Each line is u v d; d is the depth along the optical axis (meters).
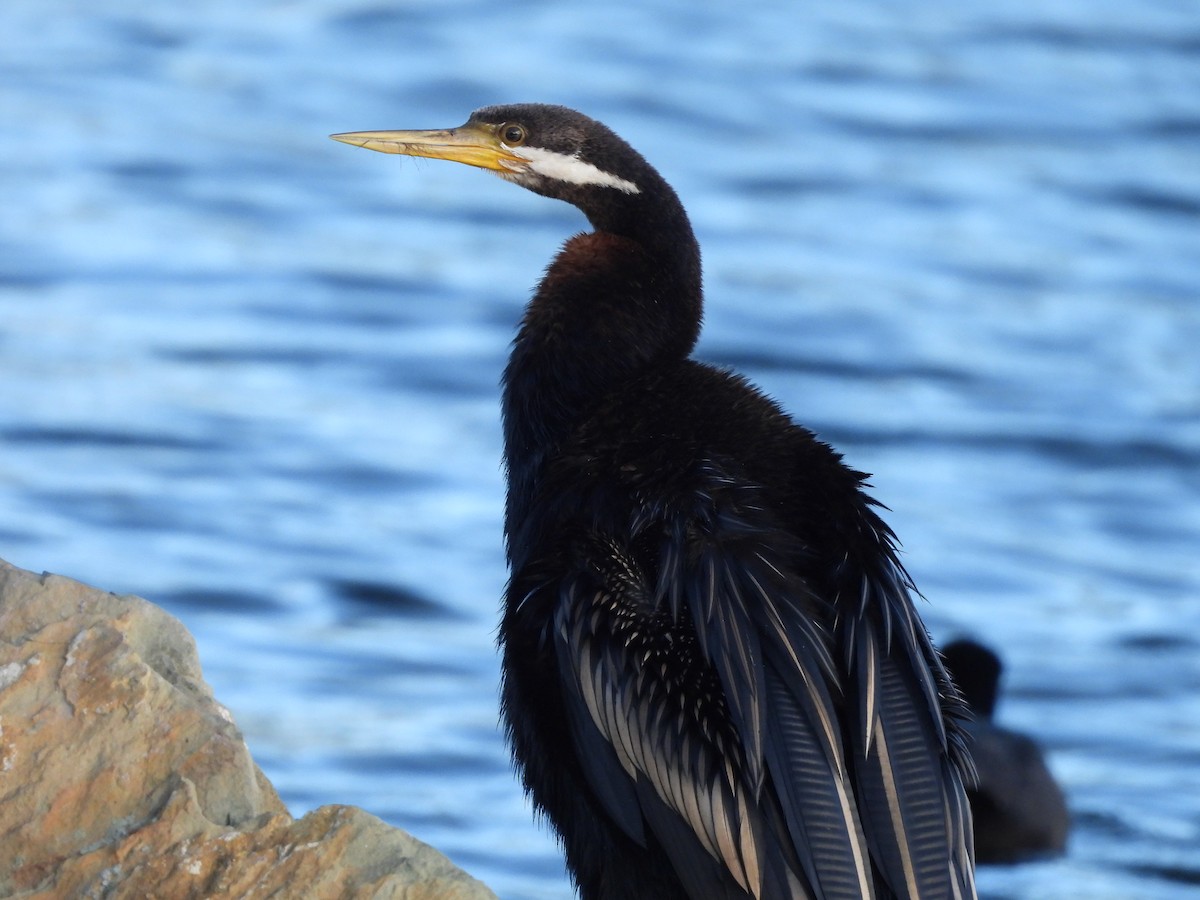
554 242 27.47
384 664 15.44
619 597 6.73
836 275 26.09
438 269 26.16
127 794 6.40
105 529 18.11
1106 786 13.52
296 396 22.06
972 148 30.67
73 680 6.53
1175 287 26.05
